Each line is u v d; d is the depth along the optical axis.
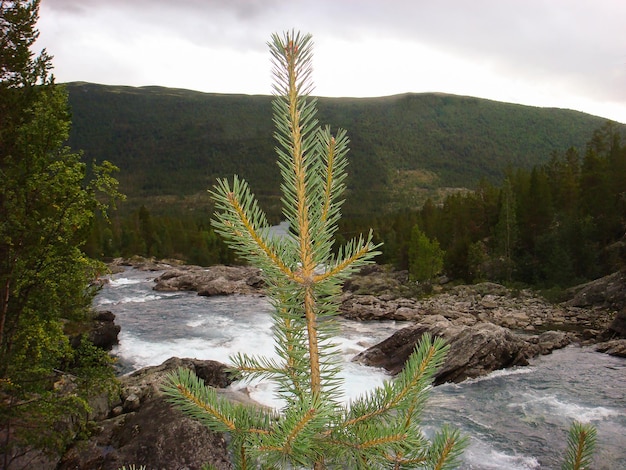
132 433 12.28
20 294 11.87
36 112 12.10
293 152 1.93
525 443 13.74
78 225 12.05
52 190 11.50
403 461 2.33
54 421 11.42
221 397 2.14
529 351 23.27
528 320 34.41
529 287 48.56
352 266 1.98
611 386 18.61
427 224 76.50
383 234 85.38
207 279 51.12
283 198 1.96
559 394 17.78
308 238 1.99
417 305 41.38
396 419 2.10
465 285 50.62
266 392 18.20
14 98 12.69
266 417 2.09
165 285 50.19
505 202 55.69
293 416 1.73
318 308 2.06
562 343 25.58
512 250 55.62
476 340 21.34
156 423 12.34
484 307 40.38
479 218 68.31
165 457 11.27
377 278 55.81
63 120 12.63
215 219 1.88
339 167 1.98
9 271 11.23
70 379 13.69
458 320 33.66
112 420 13.22
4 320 11.40
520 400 17.23
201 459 11.27
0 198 11.40
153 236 98.06
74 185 11.89
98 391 12.66
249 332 29.58
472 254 53.66
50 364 12.23
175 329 30.34
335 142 1.96
